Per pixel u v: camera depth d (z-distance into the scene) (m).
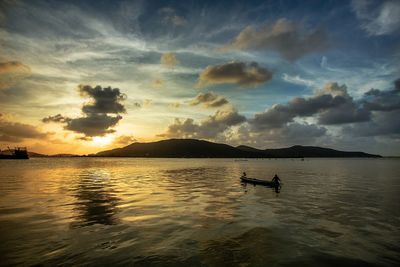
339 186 49.47
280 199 34.28
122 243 17.52
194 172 93.12
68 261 14.74
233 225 21.78
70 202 31.59
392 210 27.77
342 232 20.20
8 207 28.55
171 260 14.95
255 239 18.47
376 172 93.06
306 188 46.16
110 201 32.28
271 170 105.62
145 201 32.34
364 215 25.47
